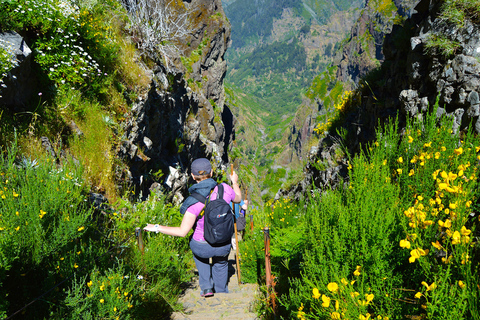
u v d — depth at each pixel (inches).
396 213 93.7
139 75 342.0
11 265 86.0
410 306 71.1
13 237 94.3
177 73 535.8
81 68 241.4
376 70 329.4
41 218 107.4
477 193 89.3
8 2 213.6
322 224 109.7
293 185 496.1
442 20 196.5
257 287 167.9
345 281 72.5
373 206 98.0
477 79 163.6
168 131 493.4
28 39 225.8
